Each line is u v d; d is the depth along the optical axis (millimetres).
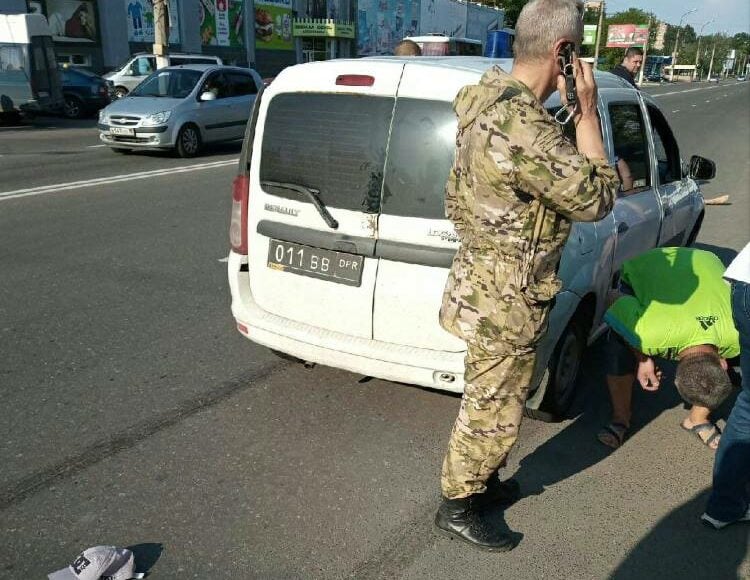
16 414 3607
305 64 3375
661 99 37969
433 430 3523
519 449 3402
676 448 3436
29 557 2590
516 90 2092
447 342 3146
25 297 5285
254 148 3482
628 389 3375
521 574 2549
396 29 45625
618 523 2854
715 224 8508
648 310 3049
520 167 2055
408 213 3076
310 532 2760
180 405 3730
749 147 16469
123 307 5129
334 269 3293
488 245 2254
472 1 62844
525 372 2418
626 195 4055
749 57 165875
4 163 11617
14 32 17406
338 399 3824
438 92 2977
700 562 2641
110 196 9062
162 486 3033
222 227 7582
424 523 2826
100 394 3834
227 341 4566
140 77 22609
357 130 3139
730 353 2996
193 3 30625
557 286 2289
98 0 26922
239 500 2949
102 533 2730
